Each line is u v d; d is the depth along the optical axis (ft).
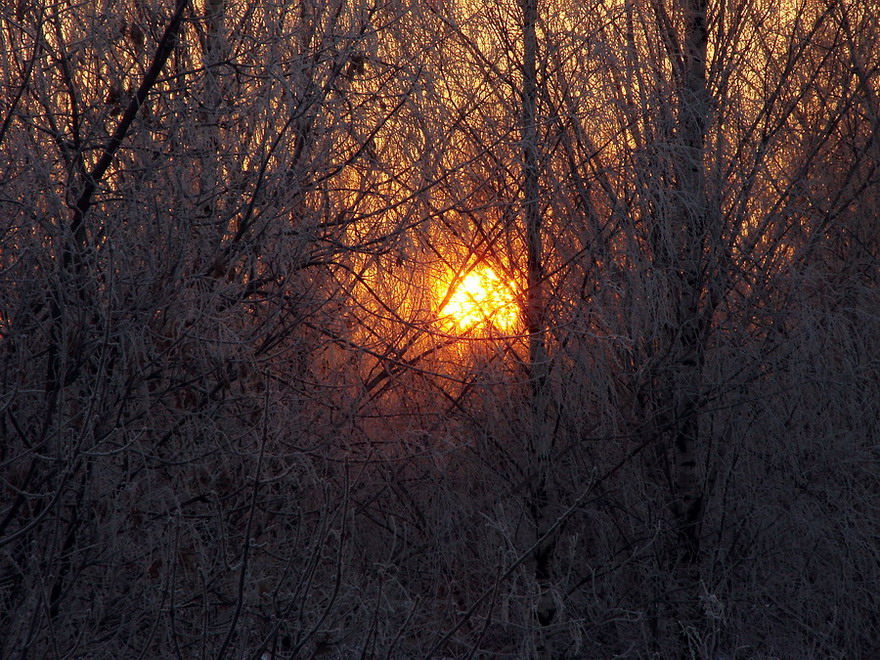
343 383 68.44
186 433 57.72
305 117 58.49
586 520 78.23
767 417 79.92
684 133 75.31
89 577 50.29
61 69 54.39
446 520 72.28
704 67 77.15
